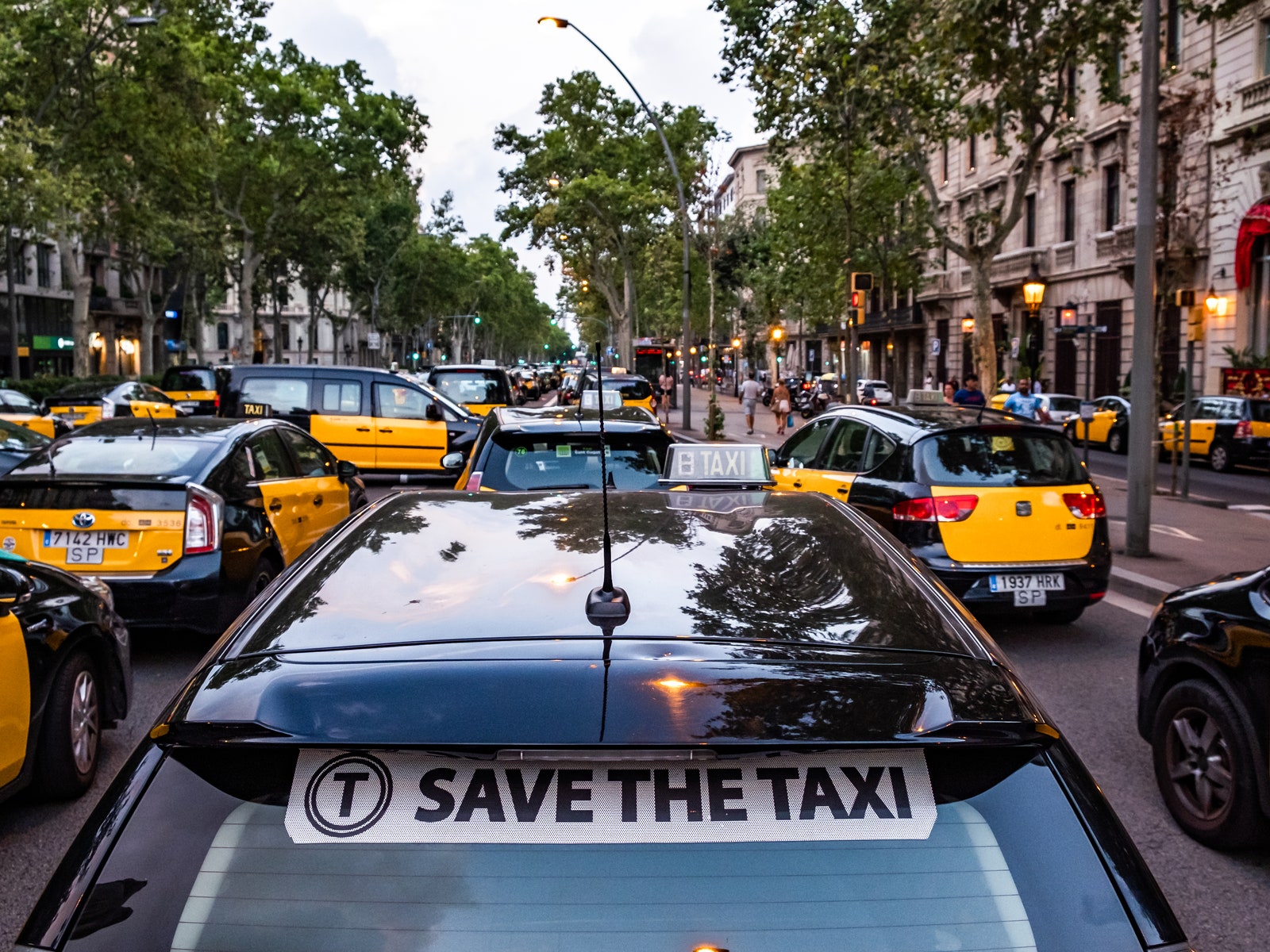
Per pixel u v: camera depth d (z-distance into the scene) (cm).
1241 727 428
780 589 220
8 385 3219
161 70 3297
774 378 5609
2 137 2591
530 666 174
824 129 2373
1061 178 3872
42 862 429
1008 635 830
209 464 752
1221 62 2884
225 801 168
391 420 1767
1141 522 1117
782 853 161
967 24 1638
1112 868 166
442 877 160
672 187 5166
